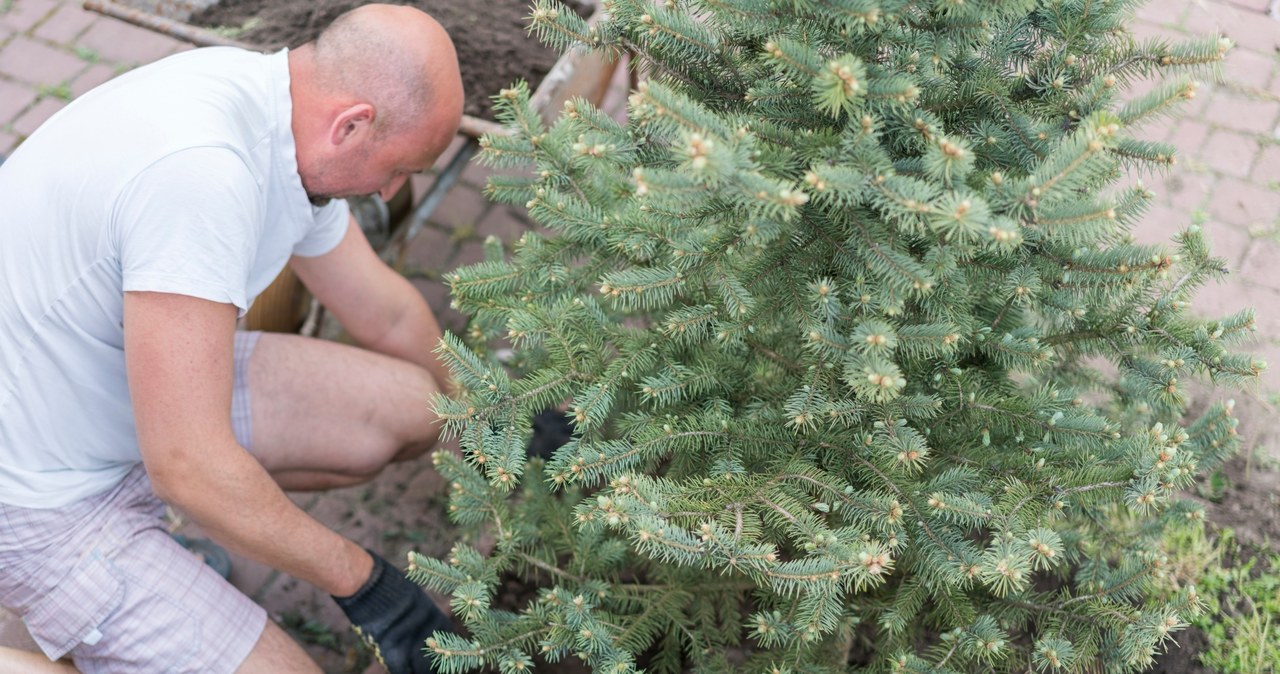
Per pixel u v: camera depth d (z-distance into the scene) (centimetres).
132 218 180
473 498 224
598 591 219
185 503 193
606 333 217
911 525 186
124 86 194
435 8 344
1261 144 383
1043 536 166
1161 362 197
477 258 371
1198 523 267
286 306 305
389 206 318
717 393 210
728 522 179
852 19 155
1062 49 185
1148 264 175
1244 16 424
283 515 204
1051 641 181
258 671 215
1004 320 209
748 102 189
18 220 192
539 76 322
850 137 163
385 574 226
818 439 195
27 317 194
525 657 196
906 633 219
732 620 233
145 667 211
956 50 182
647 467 214
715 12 171
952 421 204
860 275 178
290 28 322
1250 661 248
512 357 260
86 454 211
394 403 264
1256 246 353
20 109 402
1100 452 192
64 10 443
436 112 195
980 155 186
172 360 183
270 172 199
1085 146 150
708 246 187
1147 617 183
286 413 253
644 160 194
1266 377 315
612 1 186
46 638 212
